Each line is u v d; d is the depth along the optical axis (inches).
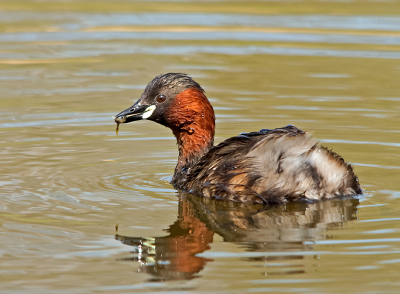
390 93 756.0
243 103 716.7
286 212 414.6
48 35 1043.3
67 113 682.2
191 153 492.4
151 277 323.9
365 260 337.4
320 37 1030.4
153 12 1192.2
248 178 421.4
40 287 314.5
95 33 1061.8
